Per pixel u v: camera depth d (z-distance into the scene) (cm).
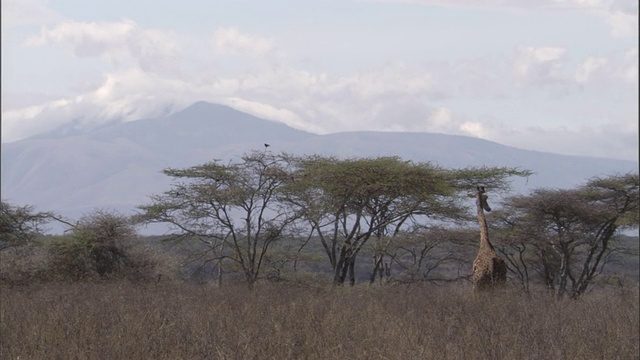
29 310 2439
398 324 2047
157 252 5175
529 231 5075
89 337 1680
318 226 5091
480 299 2984
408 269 5222
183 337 1711
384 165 5062
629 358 1661
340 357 1535
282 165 5103
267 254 5084
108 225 5016
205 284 4412
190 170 4994
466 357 1564
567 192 5159
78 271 4984
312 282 4769
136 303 2630
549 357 1594
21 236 5031
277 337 1669
